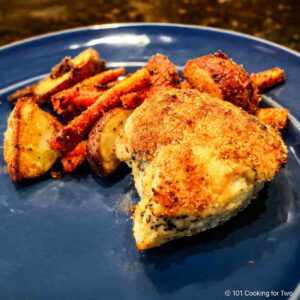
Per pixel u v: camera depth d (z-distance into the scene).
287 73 0.24
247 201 0.17
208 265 0.16
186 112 0.18
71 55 0.28
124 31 0.29
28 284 0.16
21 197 0.20
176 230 0.16
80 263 0.17
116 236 0.18
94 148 0.20
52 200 0.20
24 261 0.17
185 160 0.16
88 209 0.19
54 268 0.17
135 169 0.19
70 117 0.23
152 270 0.16
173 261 0.16
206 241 0.17
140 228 0.16
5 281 0.16
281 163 0.17
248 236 0.17
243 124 0.17
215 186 0.16
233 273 0.16
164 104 0.19
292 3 0.37
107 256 0.17
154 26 0.29
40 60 0.28
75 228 0.18
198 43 0.28
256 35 0.33
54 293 0.16
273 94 0.23
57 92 0.24
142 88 0.22
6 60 0.28
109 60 0.27
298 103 0.22
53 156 0.21
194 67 0.22
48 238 0.18
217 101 0.19
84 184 0.20
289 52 0.25
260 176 0.16
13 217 0.19
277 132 0.19
